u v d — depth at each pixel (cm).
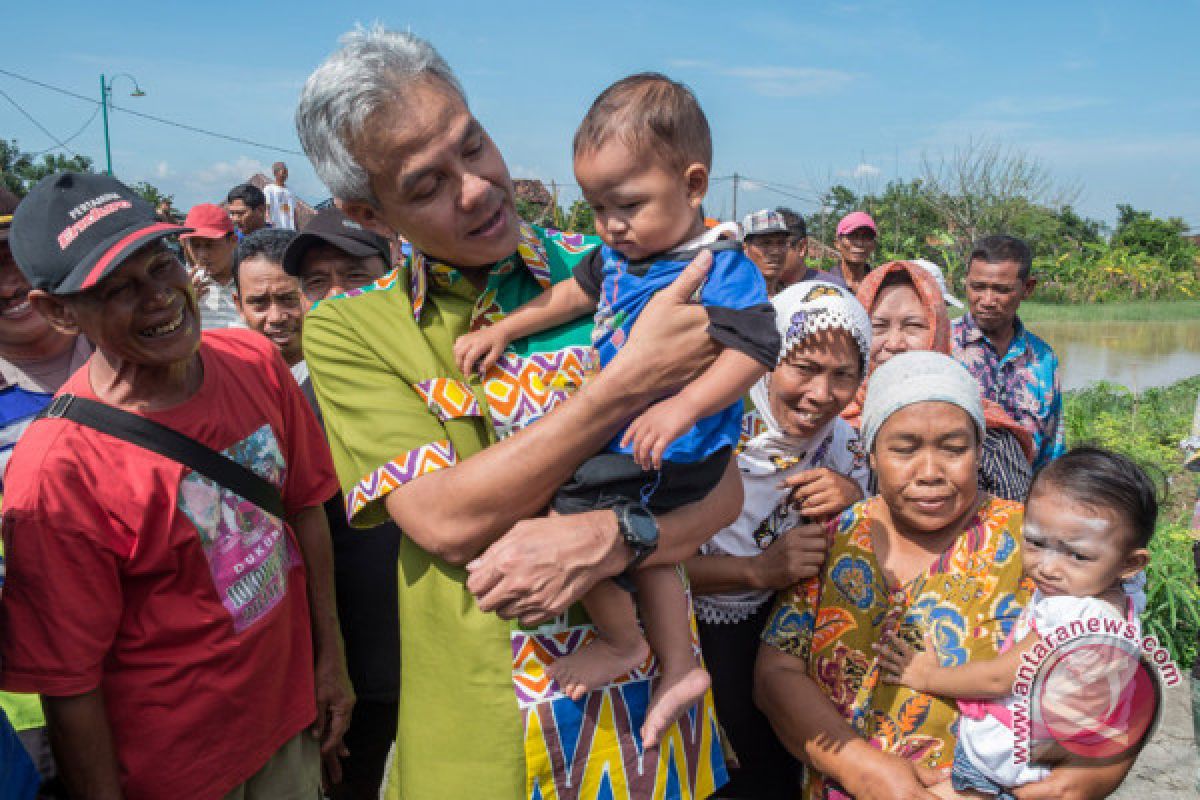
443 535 157
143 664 191
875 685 206
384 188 157
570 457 152
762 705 216
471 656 167
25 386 233
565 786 164
